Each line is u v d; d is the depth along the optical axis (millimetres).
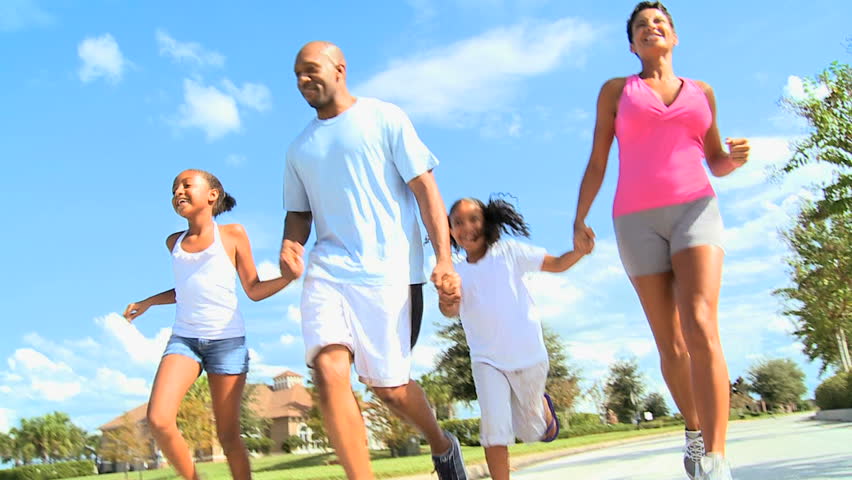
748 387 97000
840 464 6363
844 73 18391
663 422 74188
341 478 13094
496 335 4203
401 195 3506
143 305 4742
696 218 3482
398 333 3273
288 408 75938
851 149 18422
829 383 31125
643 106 3598
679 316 3539
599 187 4023
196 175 4348
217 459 34062
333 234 3414
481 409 4223
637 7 3781
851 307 28719
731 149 3635
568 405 46562
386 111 3490
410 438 29234
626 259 3746
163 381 4086
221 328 4270
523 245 4359
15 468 43906
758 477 5695
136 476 23719
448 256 3369
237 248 4430
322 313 3250
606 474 8055
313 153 3473
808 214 21500
